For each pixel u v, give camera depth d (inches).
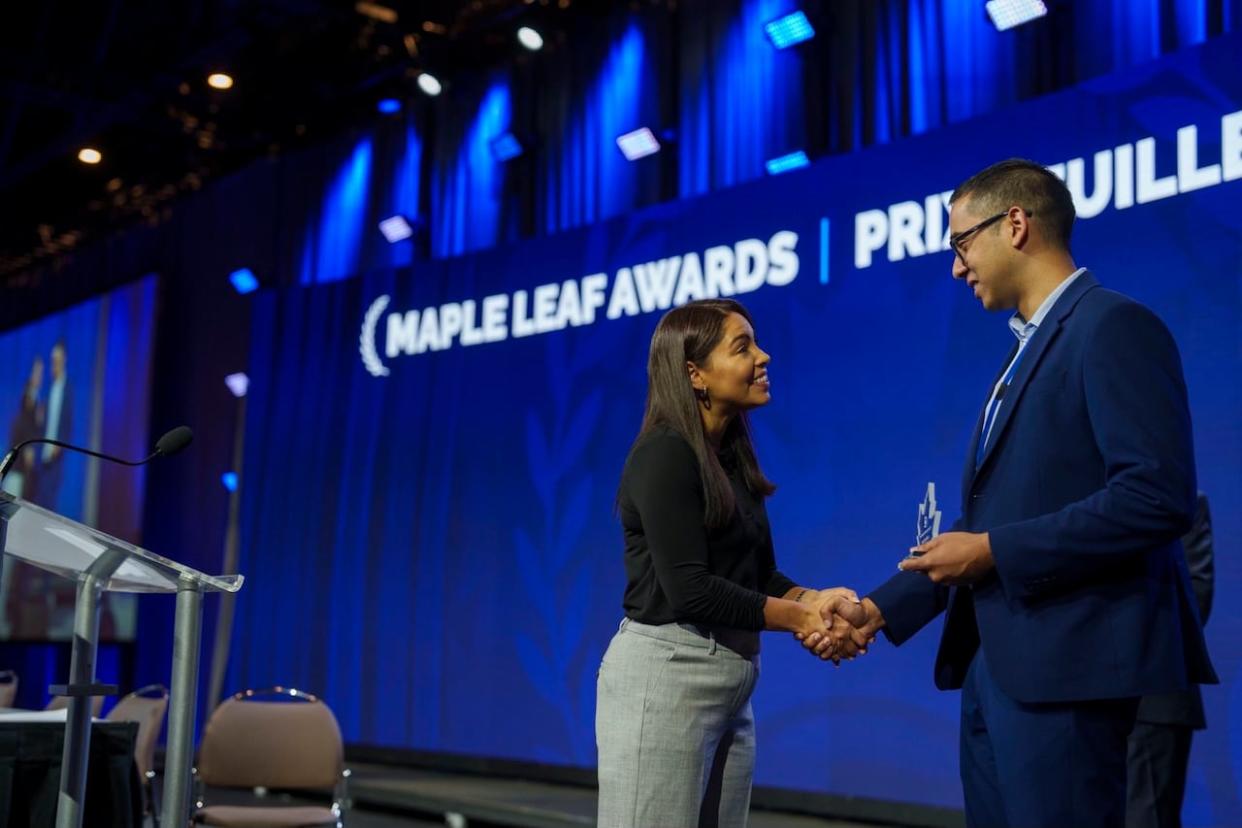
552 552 232.5
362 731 257.8
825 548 192.1
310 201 305.6
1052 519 67.6
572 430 233.6
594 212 244.8
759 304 207.2
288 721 150.7
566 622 227.9
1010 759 69.9
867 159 195.6
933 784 175.5
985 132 181.9
